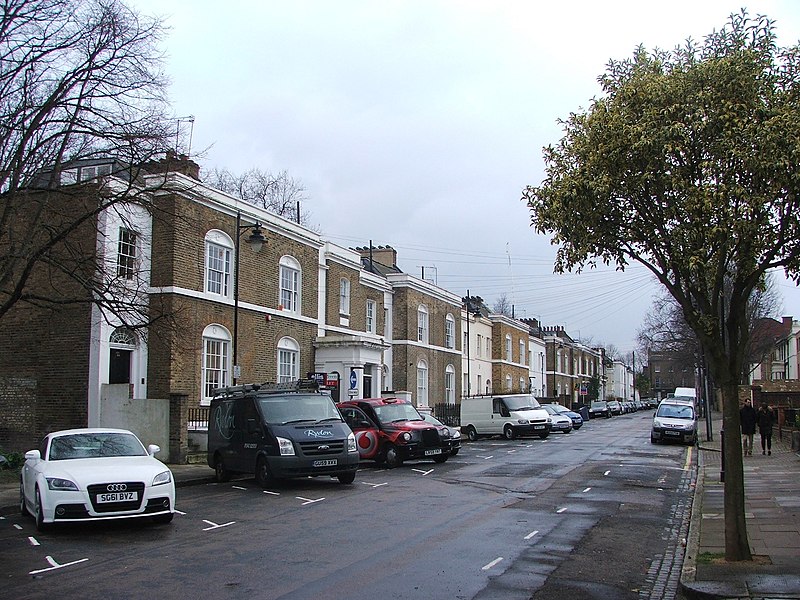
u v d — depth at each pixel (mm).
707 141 8992
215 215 25703
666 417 32906
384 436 22078
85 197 18172
